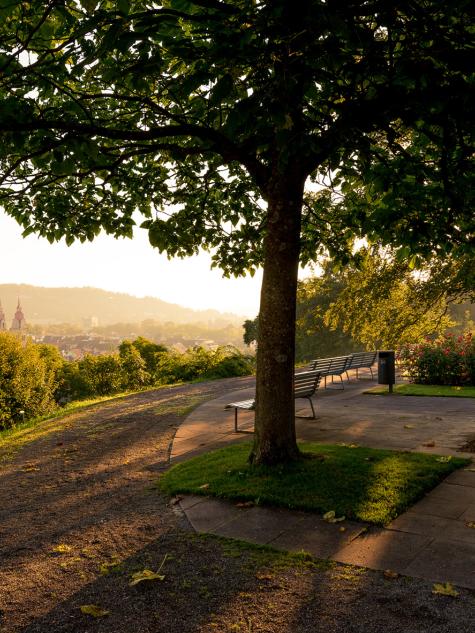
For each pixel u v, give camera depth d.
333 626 3.13
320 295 34.28
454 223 6.77
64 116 5.38
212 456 7.31
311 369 14.16
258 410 6.43
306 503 5.09
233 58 3.70
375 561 3.92
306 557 4.06
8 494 6.67
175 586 3.75
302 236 9.25
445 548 4.07
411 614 3.20
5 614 3.51
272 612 3.33
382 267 11.12
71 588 3.83
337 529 4.56
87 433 10.74
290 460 6.31
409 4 4.07
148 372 33.62
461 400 11.69
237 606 3.42
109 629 3.24
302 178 6.13
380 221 6.25
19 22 5.53
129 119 7.26
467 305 37.06
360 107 4.72
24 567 4.29
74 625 3.32
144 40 3.68
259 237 9.23
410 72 3.92
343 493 5.28
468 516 4.71
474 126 4.40
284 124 3.75
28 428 12.56
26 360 16.30
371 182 5.80
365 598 3.42
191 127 5.75
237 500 5.45
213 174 8.14
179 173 8.60
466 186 5.43
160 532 4.82
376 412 10.51
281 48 3.73
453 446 7.27
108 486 6.62
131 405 14.98
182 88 3.72
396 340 11.65
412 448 7.22
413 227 6.26
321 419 9.96
